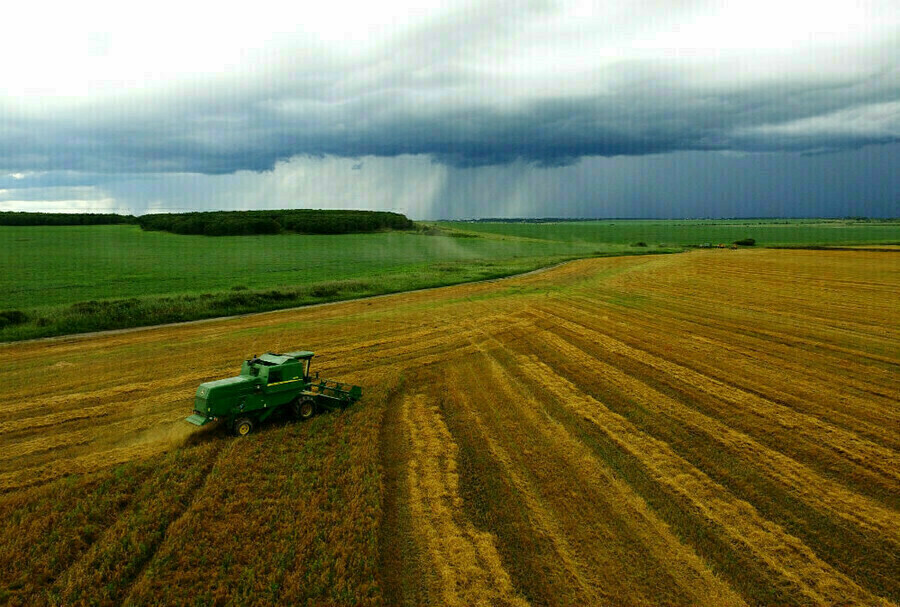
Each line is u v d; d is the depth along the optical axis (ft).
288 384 55.77
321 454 48.65
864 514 39.50
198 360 85.97
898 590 32.09
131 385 71.67
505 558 34.78
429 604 30.83
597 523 38.55
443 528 37.83
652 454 49.21
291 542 35.53
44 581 32.65
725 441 51.78
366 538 36.06
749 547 35.91
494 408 62.44
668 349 89.45
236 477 44.01
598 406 62.23
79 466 47.29
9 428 56.75
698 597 31.48
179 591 31.19
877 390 66.59
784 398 64.03
